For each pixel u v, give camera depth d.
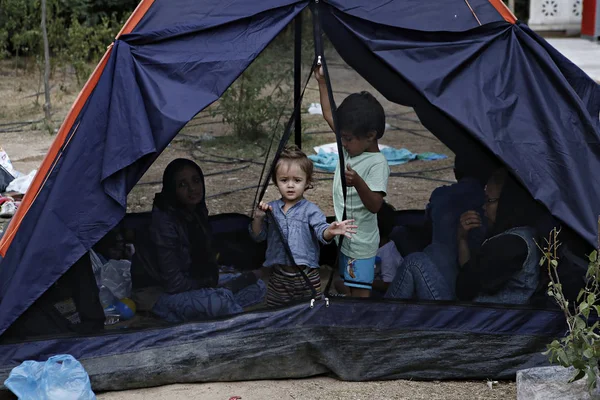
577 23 16.69
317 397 3.60
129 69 3.57
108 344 3.65
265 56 5.60
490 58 3.80
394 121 8.68
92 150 3.54
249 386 3.72
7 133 10.17
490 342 3.76
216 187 6.29
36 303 3.58
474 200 4.02
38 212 3.55
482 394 3.63
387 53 3.67
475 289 3.78
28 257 3.49
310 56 5.21
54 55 14.89
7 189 7.04
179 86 3.59
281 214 4.01
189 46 3.64
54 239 3.52
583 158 3.71
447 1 3.80
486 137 3.60
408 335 3.75
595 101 3.96
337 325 3.74
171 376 3.70
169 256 4.05
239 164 7.02
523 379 3.38
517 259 3.70
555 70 3.80
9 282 3.54
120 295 3.97
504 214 3.80
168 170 4.22
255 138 7.47
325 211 6.45
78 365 3.49
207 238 4.26
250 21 3.69
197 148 7.38
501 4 3.82
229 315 3.74
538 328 3.74
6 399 3.50
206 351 3.70
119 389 3.67
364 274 4.07
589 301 3.11
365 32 3.71
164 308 3.97
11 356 3.56
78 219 3.54
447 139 4.04
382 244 4.38
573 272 3.71
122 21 15.31
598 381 3.26
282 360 3.75
